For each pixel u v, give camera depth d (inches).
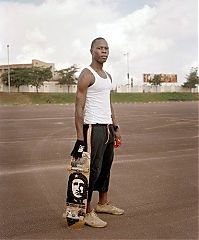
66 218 171.3
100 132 173.8
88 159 168.9
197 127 687.1
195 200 217.5
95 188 190.1
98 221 172.9
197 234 165.9
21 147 427.8
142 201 214.7
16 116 991.6
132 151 401.7
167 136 544.4
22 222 179.0
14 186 247.9
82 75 170.7
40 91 2874.0
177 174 286.0
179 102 2400.3
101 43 174.7
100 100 174.4
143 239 159.6
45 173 288.7
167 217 187.6
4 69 3277.6
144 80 3457.2
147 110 1305.4
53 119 879.1
